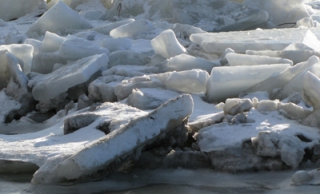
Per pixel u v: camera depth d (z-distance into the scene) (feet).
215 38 38.29
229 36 39.50
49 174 17.08
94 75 32.24
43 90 31.04
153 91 27.17
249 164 17.83
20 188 17.24
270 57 29.89
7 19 64.90
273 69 26.91
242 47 34.53
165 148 19.19
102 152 17.10
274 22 53.52
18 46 34.55
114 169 18.01
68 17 49.62
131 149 17.57
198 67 31.73
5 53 32.65
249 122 20.03
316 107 20.29
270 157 17.85
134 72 31.58
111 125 20.67
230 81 26.55
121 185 17.11
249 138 18.53
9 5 64.90
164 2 56.80
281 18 53.57
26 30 54.95
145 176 17.88
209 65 31.83
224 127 19.69
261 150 17.85
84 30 48.85
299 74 25.72
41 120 30.30
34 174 17.37
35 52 38.04
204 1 53.83
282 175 17.22
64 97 31.22
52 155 18.47
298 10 53.36
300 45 32.63
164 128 18.29
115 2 60.34
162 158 18.69
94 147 17.04
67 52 35.09
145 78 28.53
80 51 35.17
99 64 32.14
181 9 52.80
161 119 18.28
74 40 36.24
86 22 50.83
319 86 19.89
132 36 45.16
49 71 35.86
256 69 26.86
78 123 21.75
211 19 52.01
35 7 66.23
